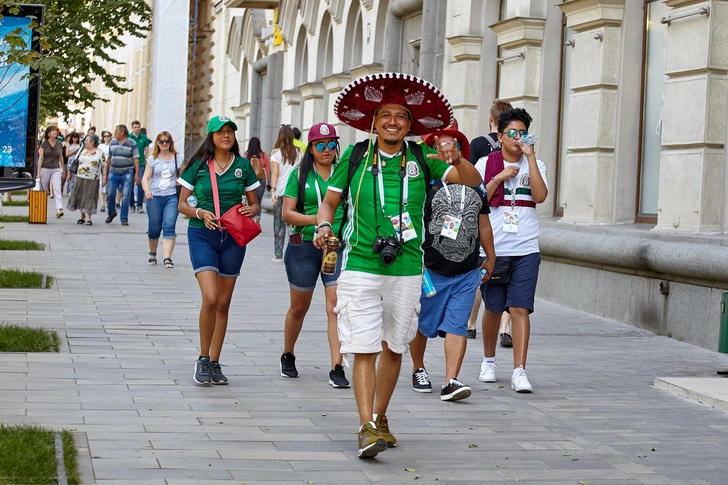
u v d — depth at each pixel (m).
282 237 20.75
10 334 10.83
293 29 35.09
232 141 9.62
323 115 32.25
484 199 9.34
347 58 29.69
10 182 14.95
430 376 10.40
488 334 10.20
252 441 7.59
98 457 6.95
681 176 13.63
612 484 6.96
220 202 9.52
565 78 17.91
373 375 7.37
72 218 30.62
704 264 12.33
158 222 18.72
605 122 15.77
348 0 29.05
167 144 18.64
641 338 13.22
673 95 13.78
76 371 9.65
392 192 7.32
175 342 11.40
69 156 39.19
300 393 9.29
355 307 7.30
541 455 7.62
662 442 8.12
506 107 11.11
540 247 16.38
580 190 16.23
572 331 13.59
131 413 8.21
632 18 15.66
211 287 9.30
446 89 21.59
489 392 9.76
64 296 14.52
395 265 7.33
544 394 9.74
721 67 13.19
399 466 7.18
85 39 32.94
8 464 6.35
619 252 14.08
